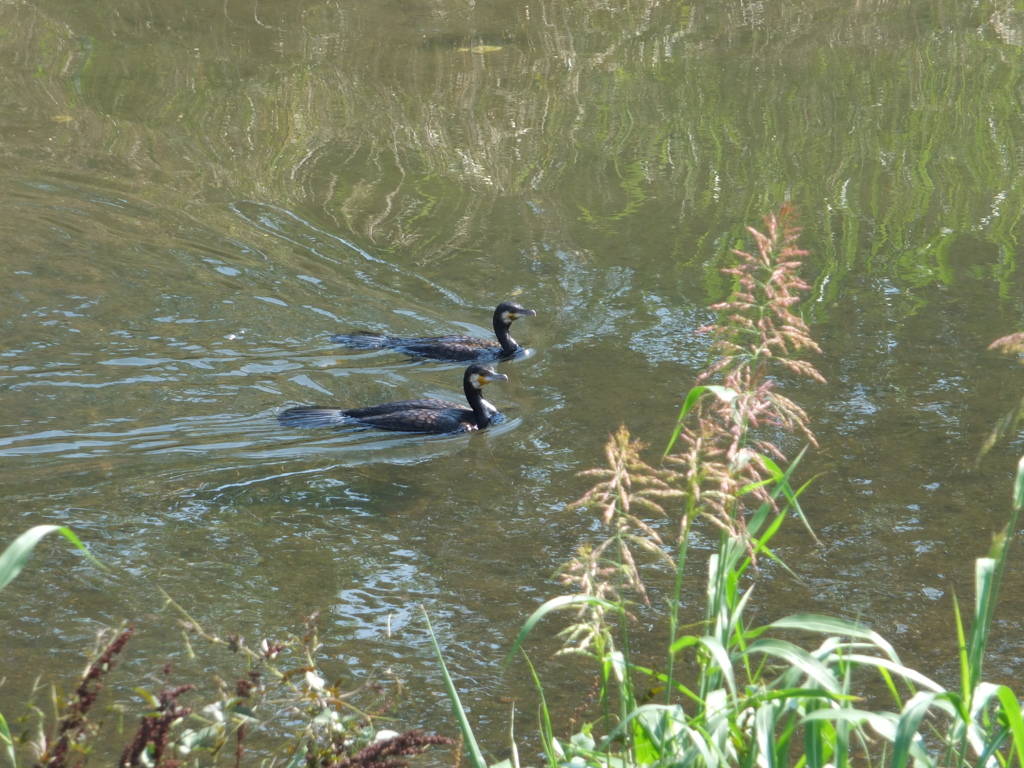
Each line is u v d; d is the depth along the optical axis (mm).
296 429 10945
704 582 8352
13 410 10906
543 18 24266
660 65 22000
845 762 4289
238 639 5340
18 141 17797
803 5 24938
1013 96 20203
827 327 12914
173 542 8898
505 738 6699
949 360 12023
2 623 7719
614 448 4523
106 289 13516
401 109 19875
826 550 8773
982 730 4664
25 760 6055
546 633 7758
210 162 17516
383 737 4938
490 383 12008
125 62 21312
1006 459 10047
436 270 14633
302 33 23141
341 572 8523
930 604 8055
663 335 12883
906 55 22266
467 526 9219
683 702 7027
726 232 15508
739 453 4426
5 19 22891
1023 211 15961
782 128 19141
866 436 10516
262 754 6242
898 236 15344
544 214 16172
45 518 9156
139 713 6727
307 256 14836
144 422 10891
